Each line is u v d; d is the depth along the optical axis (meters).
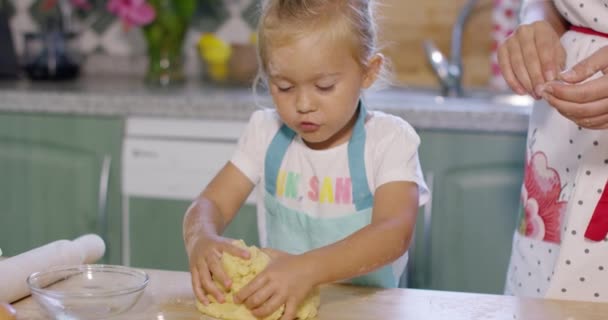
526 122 2.13
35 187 2.41
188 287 1.11
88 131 2.35
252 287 1.01
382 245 1.11
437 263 2.22
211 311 1.02
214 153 2.27
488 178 2.18
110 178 2.35
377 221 1.17
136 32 2.96
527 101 2.57
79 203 2.38
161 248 2.34
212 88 2.62
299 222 1.35
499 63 1.27
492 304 1.05
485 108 2.17
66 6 2.89
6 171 2.41
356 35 1.18
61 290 1.05
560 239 1.37
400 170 1.25
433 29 2.73
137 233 2.35
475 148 2.17
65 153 2.38
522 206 1.46
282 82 1.18
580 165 1.32
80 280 1.08
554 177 1.38
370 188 1.31
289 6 1.17
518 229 1.48
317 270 1.04
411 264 2.22
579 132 1.34
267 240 1.41
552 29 1.27
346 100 1.18
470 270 2.22
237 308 1.02
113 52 2.98
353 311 1.03
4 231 2.44
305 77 1.16
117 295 0.99
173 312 1.03
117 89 2.52
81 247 1.18
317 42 1.14
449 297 1.08
